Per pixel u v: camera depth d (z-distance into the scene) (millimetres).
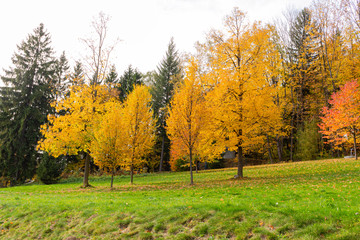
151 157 38938
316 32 28875
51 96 36469
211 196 10531
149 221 7242
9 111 32094
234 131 16734
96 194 13836
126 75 45031
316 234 5098
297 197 8734
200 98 15797
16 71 34312
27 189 19734
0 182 29656
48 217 8883
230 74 15969
